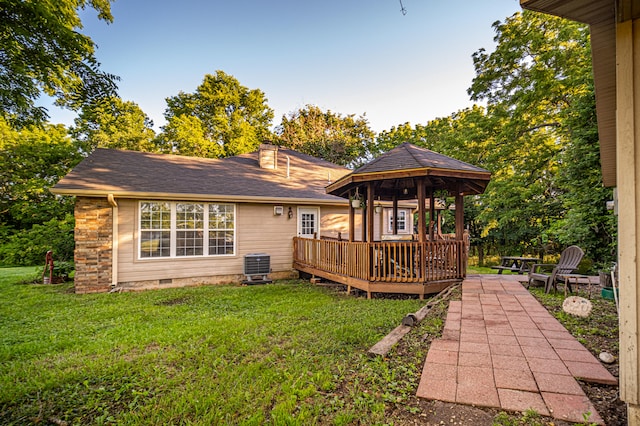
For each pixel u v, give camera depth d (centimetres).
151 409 280
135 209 908
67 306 676
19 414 281
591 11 225
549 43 1161
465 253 779
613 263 715
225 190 1024
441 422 235
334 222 1245
